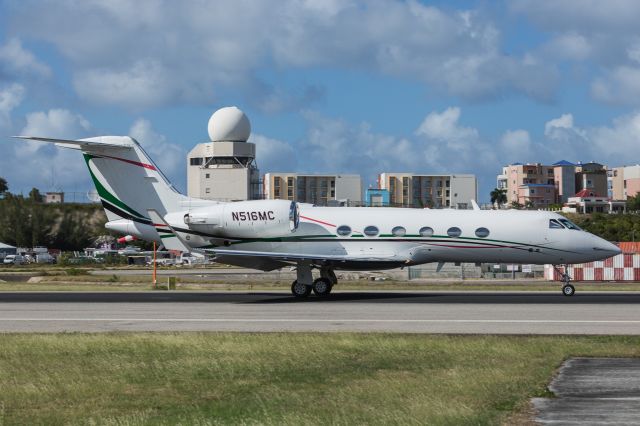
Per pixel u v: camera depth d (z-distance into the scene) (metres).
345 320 33.25
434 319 33.41
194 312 36.81
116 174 48.09
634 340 27.03
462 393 18.58
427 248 46.56
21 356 24.44
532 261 47.06
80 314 36.28
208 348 25.44
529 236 46.44
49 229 158.00
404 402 17.55
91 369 22.33
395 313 35.72
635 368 21.92
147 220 47.88
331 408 17.08
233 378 20.98
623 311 36.25
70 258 130.62
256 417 16.34
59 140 45.66
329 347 25.53
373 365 22.69
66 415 17.08
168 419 16.44
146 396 18.92
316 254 46.66
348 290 53.19
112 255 133.25
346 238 46.72
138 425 15.97
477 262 47.53
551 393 18.55
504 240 46.44
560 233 46.38
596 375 20.89
